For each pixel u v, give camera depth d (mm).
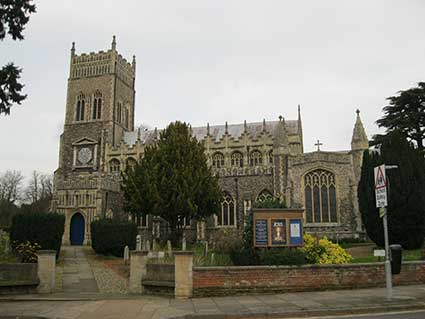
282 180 46219
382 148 33250
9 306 15055
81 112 69438
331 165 43406
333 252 20703
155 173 41750
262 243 19125
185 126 46281
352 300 14359
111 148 65875
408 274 18234
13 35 17109
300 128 64875
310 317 12359
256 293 16391
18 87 17203
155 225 48719
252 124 68688
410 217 30828
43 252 19234
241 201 48844
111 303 15344
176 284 16125
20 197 91688
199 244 42688
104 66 69250
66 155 67812
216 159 62969
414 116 45469
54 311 13898
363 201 33156
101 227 34875
